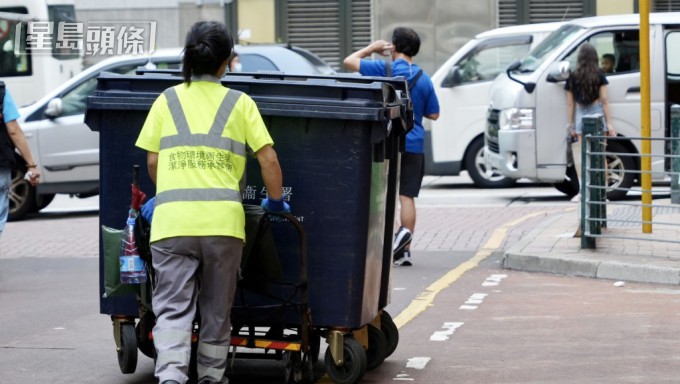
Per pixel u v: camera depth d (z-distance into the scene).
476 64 40.50
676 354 16.69
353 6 57.94
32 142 36.19
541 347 17.30
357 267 14.36
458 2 56.56
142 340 14.99
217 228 13.26
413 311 20.25
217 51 13.65
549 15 56.78
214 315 13.70
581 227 25.03
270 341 14.54
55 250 29.20
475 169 40.72
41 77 54.22
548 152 35.31
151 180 14.77
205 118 13.56
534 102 35.25
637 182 36.69
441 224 31.70
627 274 22.75
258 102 14.26
